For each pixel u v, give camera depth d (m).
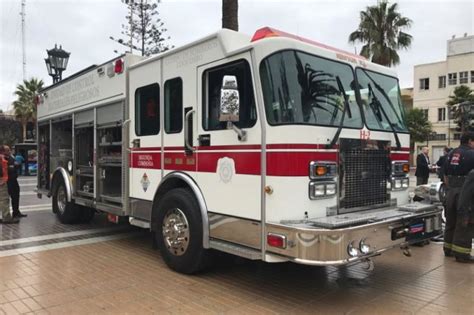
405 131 5.09
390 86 5.13
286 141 3.71
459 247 5.39
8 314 3.70
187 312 3.74
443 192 5.67
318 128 3.91
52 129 8.57
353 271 5.01
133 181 5.77
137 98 5.69
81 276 4.77
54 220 8.52
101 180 6.61
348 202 4.17
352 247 3.54
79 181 7.53
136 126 5.70
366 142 4.38
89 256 5.66
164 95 5.15
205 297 4.11
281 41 3.89
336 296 4.16
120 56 5.98
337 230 3.44
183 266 4.76
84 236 6.94
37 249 6.03
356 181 4.25
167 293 4.22
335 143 4.04
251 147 3.95
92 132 7.28
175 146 4.96
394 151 4.83
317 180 3.88
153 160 5.35
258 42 3.91
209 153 4.45
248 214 3.98
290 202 3.71
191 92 4.71
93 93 6.75
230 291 4.29
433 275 4.88
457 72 36.94
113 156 6.32
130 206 5.85
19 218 8.72
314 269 5.07
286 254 3.58
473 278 4.77
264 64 3.87
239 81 4.12
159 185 5.16
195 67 4.66
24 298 4.08
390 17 22.09
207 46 4.50
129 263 5.32
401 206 4.61
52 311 3.76
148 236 6.94
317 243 3.42
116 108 6.12
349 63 4.52
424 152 11.84
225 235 4.26
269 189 3.76
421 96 39.50
